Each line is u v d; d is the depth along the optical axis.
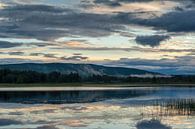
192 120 46.06
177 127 40.94
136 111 56.28
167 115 51.00
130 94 113.31
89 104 70.69
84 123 43.44
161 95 105.94
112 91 139.00
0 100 81.69
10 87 188.38
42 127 40.53
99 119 47.03
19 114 52.66
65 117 49.12
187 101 71.88
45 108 62.16
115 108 61.69
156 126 41.38
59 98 90.06
